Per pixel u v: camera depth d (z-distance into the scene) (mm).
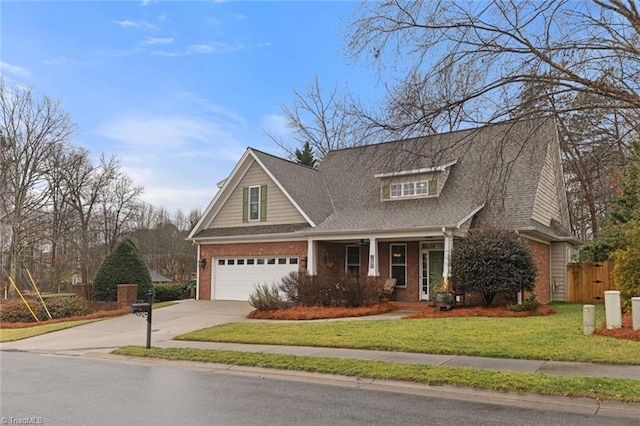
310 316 16297
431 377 7723
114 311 19594
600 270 20812
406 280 20516
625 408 6254
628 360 8344
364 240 20719
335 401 6879
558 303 20391
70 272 36812
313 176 24453
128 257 22281
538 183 18969
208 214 23953
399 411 6316
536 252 19625
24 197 33250
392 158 9367
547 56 8039
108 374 9172
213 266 23703
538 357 8938
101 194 44125
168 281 41594
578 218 33062
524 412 6211
